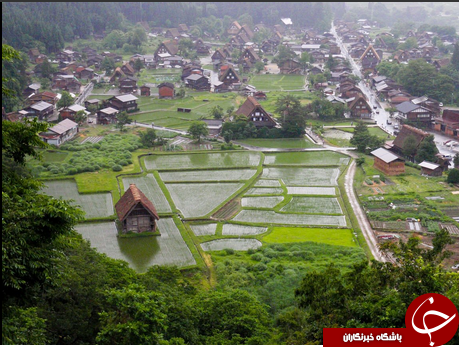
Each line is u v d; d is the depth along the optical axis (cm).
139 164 8588
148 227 6022
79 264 3625
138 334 2748
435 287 3033
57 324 3189
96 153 8969
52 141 9381
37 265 2653
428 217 6462
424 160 8538
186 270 5191
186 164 8638
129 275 3862
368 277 3378
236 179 7962
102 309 3434
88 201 6975
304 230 6203
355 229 6194
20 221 2642
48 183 7662
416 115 11406
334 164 8719
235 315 3522
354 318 3139
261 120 10706
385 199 7100
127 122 10881
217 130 10488
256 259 5412
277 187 7675
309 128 11188
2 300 2633
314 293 3472
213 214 6619
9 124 2889
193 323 3362
